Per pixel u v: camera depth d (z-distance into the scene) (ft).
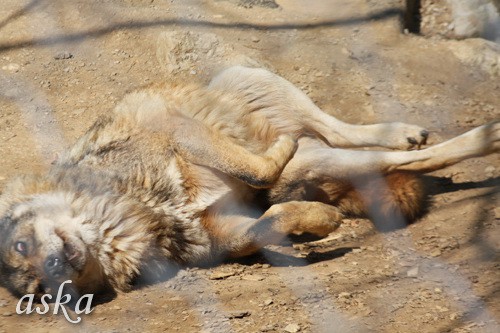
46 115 46.21
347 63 48.83
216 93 37.17
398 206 35.88
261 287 31.73
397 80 47.65
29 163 42.68
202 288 32.17
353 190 36.47
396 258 33.30
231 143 34.14
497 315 27.73
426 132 36.04
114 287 32.45
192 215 34.14
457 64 49.32
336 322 28.40
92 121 45.52
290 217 33.19
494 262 31.50
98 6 52.60
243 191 35.32
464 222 35.12
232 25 51.24
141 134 34.99
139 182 34.12
